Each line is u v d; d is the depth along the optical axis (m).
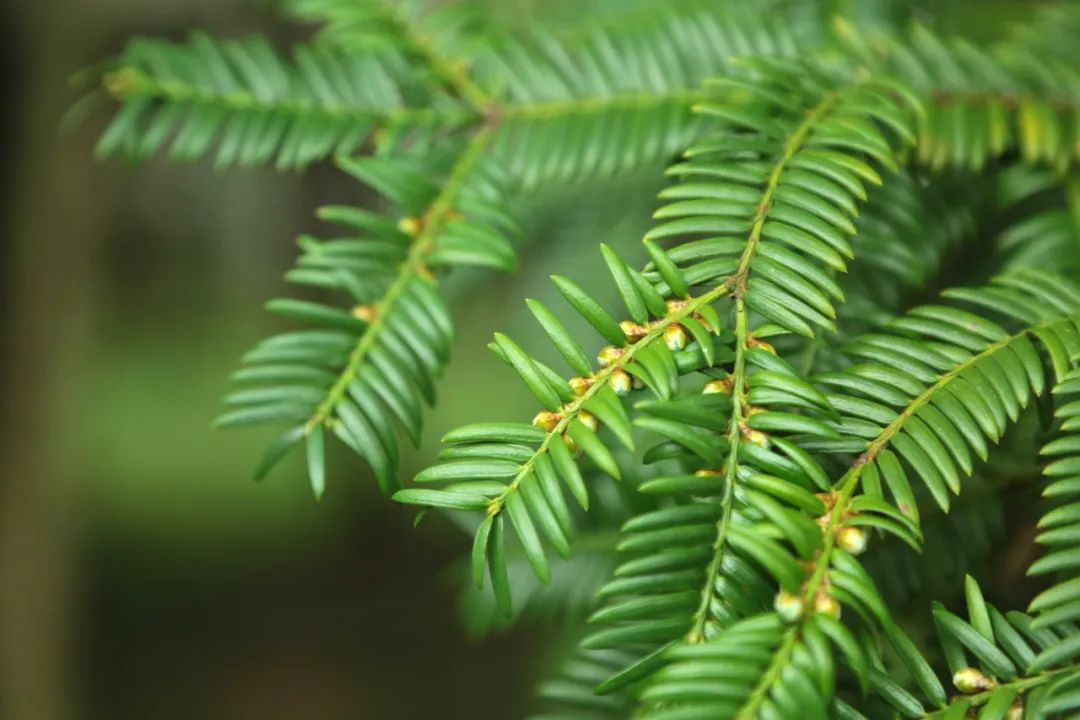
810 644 0.66
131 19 2.27
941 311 0.74
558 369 0.95
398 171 0.83
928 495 0.79
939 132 0.82
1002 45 0.85
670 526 0.69
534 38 0.88
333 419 0.77
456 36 0.89
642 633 0.69
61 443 2.49
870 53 0.84
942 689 0.69
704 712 0.66
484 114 0.86
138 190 3.99
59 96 2.25
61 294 2.40
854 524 0.69
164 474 4.66
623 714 0.80
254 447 4.88
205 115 0.86
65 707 2.61
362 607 4.00
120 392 4.36
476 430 0.70
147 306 4.23
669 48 0.87
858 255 0.81
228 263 4.07
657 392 0.70
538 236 1.00
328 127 0.86
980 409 0.72
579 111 0.86
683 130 0.85
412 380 0.79
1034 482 0.78
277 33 1.92
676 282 0.72
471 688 3.55
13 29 2.19
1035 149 0.82
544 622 0.89
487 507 0.69
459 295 1.02
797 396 0.70
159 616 3.97
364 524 4.20
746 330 0.71
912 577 0.78
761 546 0.67
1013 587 0.79
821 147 0.78
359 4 0.90
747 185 0.76
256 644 3.87
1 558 2.46
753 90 0.79
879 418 0.72
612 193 0.96
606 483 0.84
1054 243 0.82
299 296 2.85
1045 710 0.68
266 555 4.27
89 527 4.12
